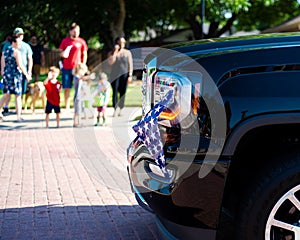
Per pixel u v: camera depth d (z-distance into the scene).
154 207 3.33
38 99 12.18
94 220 4.68
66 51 11.55
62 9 26.75
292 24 22.88
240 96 3.04
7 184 5.93
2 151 7.91
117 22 28.23
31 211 4.93
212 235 3.44
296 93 3.03
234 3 27.17
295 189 3.04
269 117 3.00
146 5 29.41
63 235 4.30
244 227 3.10
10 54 10.77
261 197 3.05
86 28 28.92
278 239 3.13
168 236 3.55
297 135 3.25
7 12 26.19
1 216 4.78
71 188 5.75
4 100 11.05
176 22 32.12
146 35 33.94
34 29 27.20
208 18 30.03
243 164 3.24
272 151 3.26
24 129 10.07
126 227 4.50
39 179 6.16
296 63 3.09
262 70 3.09
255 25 32.44
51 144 8.48
